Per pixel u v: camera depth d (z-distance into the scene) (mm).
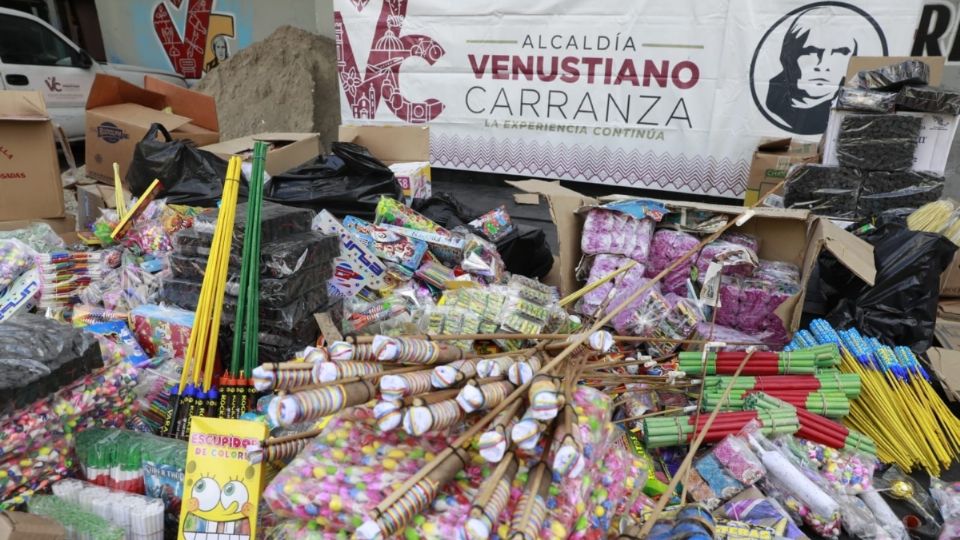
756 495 2047
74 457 1771
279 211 2439
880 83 3707
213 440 1630
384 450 1472
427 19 6672
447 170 7289
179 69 10633
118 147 4043
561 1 6055
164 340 2389
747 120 5785
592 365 2227
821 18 5281
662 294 3031
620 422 2279
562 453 1220
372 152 4535
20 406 1554
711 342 2490
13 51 6840
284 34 8891
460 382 1457
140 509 1613
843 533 2051
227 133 8508
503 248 3639
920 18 5500
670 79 5930
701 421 2270
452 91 6883
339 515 1331
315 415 1282
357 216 3471
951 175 5602
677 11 5703
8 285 2684
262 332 2316
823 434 2305
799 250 3025
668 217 3146
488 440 1229
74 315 2625
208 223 2365
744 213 2865
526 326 2404
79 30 11438
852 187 3668
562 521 1285
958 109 3402
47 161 3549
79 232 3574
